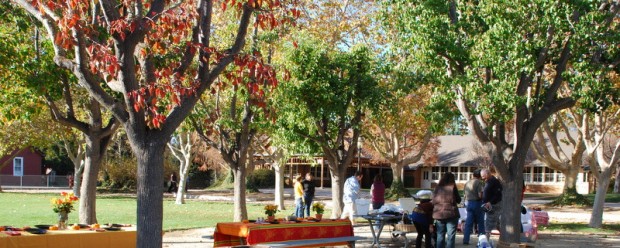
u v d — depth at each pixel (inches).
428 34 581.6
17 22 538.6
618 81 815.1
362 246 609.6
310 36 888.9
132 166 2005.4
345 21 1050.1
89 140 617.0
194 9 350.3
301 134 842.8
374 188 802.8
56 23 371.6
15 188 2153.1
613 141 1595.7
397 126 1321.4
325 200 1579.7
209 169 2390.5
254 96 380.5
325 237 533.0
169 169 2110.0
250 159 1290.6
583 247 657.0
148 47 356.2
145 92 340.8
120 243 449.4
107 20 348.2
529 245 542.0
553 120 1396.4
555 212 1187.3
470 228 636.1
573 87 631.2
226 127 847.1
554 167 1354.6
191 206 1291.8
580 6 541.6
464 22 597.9
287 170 2603.3
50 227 457.4
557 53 608.7
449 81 595.2
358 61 825.5
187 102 357.4
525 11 547.5
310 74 798.5
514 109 595.8
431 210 549.0
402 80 799.7
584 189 2110.0
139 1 351.6
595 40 552.4
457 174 2385.6
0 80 566.9
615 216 1157.1
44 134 1494.8
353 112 863.1
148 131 348.8
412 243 621.9
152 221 345.7
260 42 788.0
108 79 335.9
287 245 480.7
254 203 1455.5
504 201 618.2
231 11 768.3
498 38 547.8
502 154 617.9
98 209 1151.6
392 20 644.7
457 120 1034.7
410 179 2492.6
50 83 542.9
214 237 515.8
